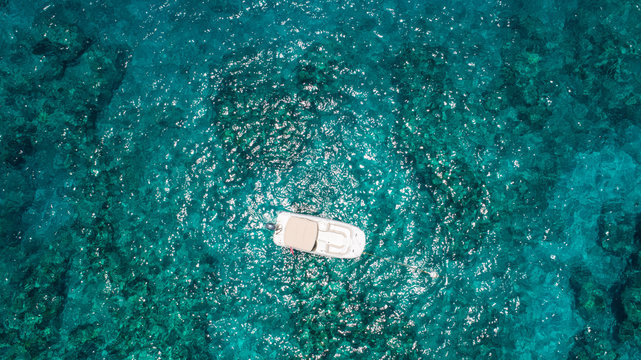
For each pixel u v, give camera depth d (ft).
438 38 61.16
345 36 61.57
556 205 61.16
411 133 61.16
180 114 61.11
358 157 61.16
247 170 61.21
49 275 59.62
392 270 60.64
